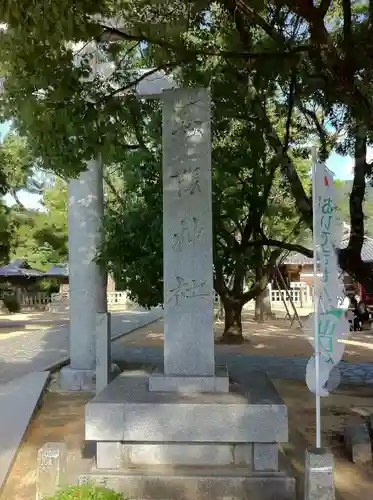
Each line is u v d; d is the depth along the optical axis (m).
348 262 7.62
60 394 8.86
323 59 5.78
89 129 6.48
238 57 6.75
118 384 5.75
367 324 18.56
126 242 9.04
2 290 31.72
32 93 6.12
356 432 5.88
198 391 5.35
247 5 6.37
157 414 4.80
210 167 5.80
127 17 5.81
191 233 5.75
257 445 4.75
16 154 15.86
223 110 8.08
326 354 4.93
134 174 9.34
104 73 8.27
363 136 7.68
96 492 3.47
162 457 4.86
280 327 20.36
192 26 6.91
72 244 9.48
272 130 8.26
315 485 3.83
